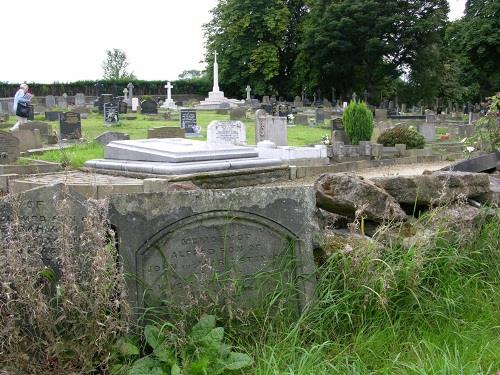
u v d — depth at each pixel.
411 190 5.32
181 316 3.83
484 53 54.19
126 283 3.86
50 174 11.96
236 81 69.19
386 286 4.11
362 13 59.22
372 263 4.30
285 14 65.69
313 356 3.52
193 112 27.39
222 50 69.50
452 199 5.46
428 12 61.12
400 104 65.50
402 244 4.69
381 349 3.83
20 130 19.22
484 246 5.22
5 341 3.39
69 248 3.63
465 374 3.40
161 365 3.51
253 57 65.56
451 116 43.97
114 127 29.27
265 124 20.06
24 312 3.54
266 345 3.73
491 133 8.79
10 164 14.73
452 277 4.64
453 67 63.41
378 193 4.95
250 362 3.47
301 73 65.44
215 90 53.78
